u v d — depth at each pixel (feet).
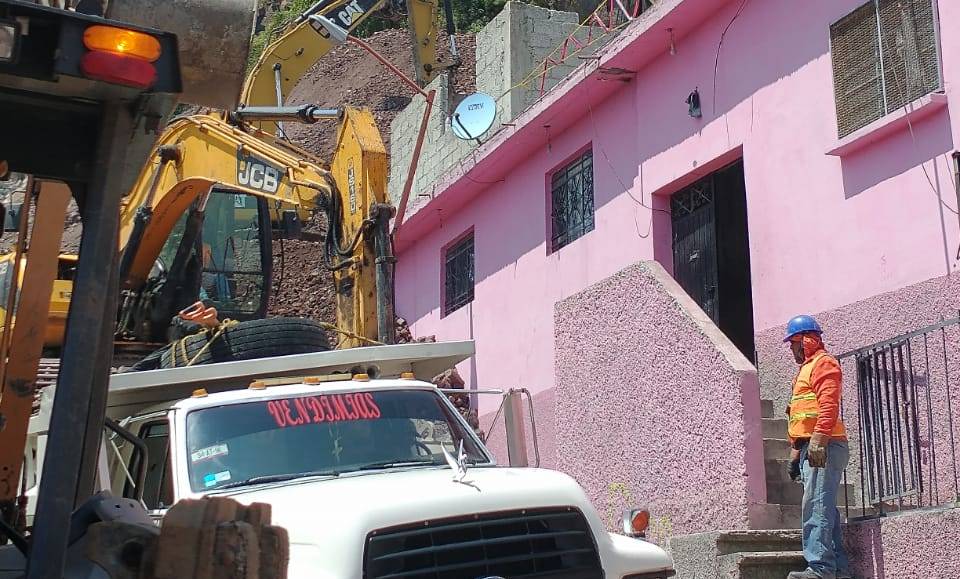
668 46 39.11
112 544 9.26
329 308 67.51
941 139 28.02
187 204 34.50
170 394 22.15
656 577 17.75
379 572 15.40
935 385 27.09
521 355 47.03
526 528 16.69
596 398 34.73
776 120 33.86
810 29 32.86
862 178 30.42
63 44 8.28
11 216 15.99
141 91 8.64
